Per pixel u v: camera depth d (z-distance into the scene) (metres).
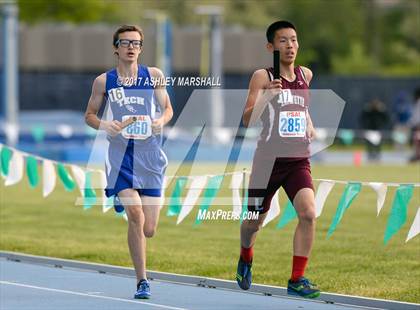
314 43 162.12
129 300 22.75
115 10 142.62
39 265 28.52
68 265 28.23
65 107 114.50
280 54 21.73
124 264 28.23
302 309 21.81
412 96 112.75
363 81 113.94
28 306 21.97
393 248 31.06
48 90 114.38
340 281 25.45
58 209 42.22
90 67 117.81
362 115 89.88
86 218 39.19
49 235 34.34
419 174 62.97
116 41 22.62
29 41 116.50
